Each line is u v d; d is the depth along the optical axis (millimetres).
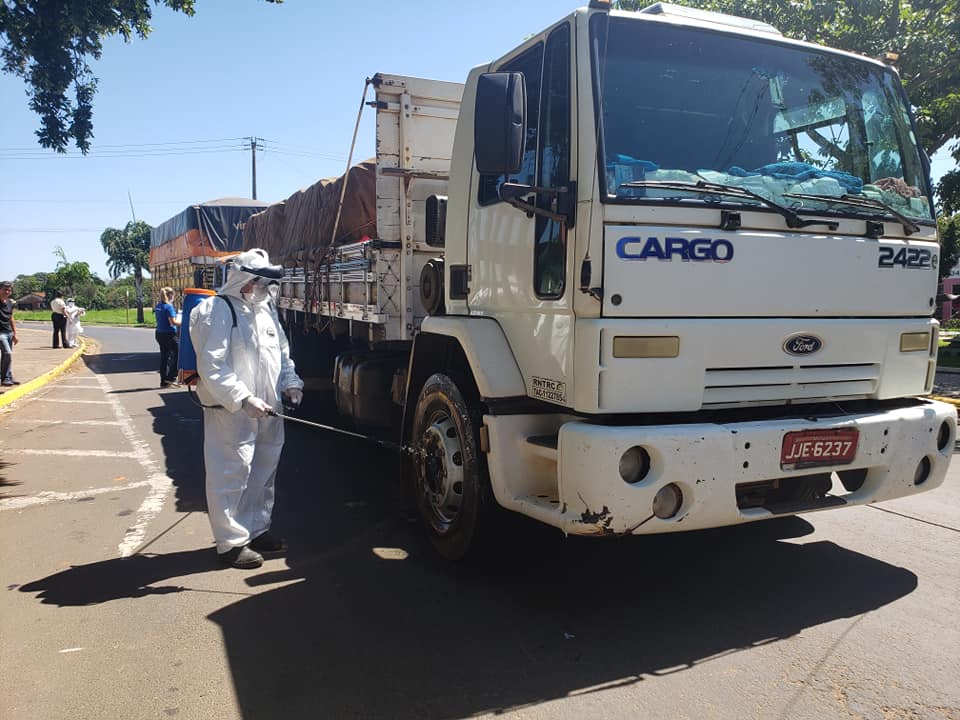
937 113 11602
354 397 6531
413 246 5711
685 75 3721
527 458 3883
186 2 8852
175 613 3926
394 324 5750
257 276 4516
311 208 8266
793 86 4027
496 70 4352
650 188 3373
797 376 3650
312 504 5906
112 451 7961
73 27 8773
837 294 3713
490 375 3932
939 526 5152
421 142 5738
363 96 5641
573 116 3523
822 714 2926
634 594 4082
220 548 4566
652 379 3361
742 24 4227
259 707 3039
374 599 4066
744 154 3822
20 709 3055
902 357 3939
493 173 3484
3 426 9617
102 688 3205
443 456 4504
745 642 3516
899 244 3902
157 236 22969
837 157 4180
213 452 4555
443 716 2959
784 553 4660
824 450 3580
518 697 3080
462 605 3975
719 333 3447
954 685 3119
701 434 3324
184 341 4590
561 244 3584
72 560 4727
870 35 11008
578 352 3400
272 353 4777
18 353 20953
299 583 4316
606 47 3562
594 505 3279
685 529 3420
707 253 3422
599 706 3006
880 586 4137
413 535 5121
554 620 3777
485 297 4336
